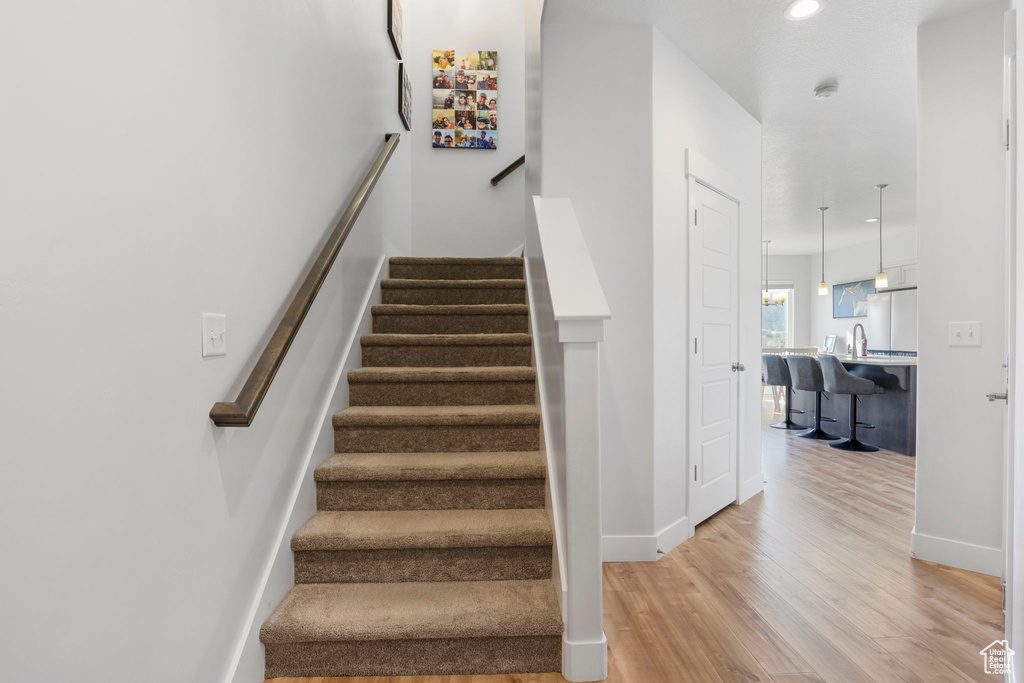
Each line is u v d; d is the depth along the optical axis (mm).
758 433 3721
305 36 1960
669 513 2695
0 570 772
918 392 2504
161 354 1120
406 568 1852
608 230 2549
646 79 2562
